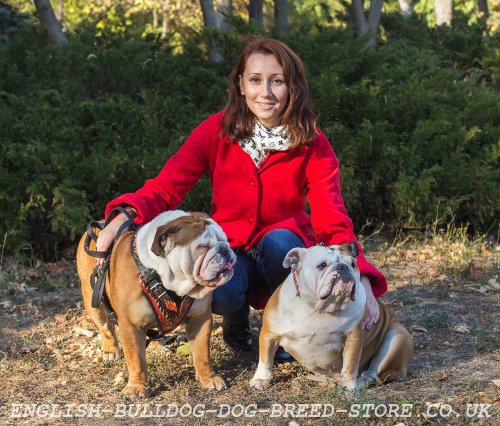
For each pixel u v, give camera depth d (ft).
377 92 28.07
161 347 16.43
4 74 29.43
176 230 12.07
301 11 77.25
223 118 14.26
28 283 22.71
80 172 24.50
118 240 13.46
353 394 12.79
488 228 27.81
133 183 25.25
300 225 15.07
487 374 14.12
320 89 27.53
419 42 39.78
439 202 26.08
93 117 27.07
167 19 70.79
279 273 14.49
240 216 14.78
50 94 27.35
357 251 13.21
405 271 23.08
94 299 13.62
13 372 15.33
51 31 31.68
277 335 13.32
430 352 15.97
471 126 28.53
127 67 29.45
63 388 14.29
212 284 12.02
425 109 28.48
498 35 40.32
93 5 61.72
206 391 13.65
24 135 25.49
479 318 18.37
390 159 26.58
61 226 23.81
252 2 37.47
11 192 24.32
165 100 27.61
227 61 30.71
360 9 37.52
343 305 12.44
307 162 14.35
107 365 15.48
